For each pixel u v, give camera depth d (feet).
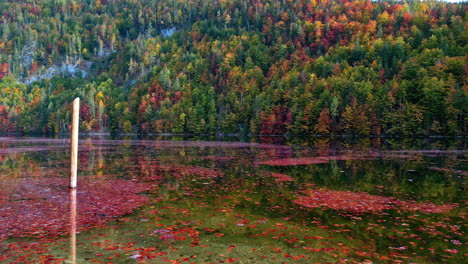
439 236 33.53
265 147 182.50
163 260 27.45
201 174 76.74
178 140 282.77
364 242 31.78
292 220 39.06
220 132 437.99
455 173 78.23
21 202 48.14
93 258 27.86
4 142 241.76
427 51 387.55
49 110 540.11
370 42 521.65
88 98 540.52
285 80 467.52
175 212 42.60
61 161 105.29
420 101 326.24
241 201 48.96
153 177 71.97
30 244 31.19
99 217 40.32
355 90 373.20
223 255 28.50
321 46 596.70
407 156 123.85
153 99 516.32
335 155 129.08
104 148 173.78
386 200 49.80
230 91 497.46
